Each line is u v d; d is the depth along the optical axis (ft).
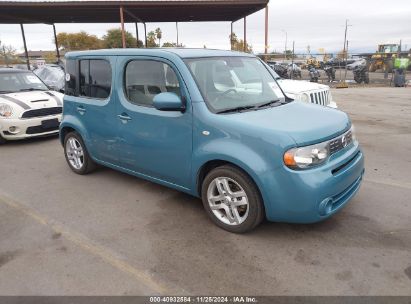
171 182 13.91
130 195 15.71
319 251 10.94
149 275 10.07
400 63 74.13
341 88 66.69
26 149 24.43
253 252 11.01
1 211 14.46
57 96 27.61
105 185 16.99
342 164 11.48
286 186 10.52
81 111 16.99
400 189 15.61
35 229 12.88
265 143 10.72
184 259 10.77
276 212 10.91
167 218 13.46
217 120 11.73
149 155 14.08
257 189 11.30
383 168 18.63
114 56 14.98
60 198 15.62
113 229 12.75
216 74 13.34
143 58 13.85
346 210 13.58
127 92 14.62
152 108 13.67
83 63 16.66
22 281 9.94
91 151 17.20
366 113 36.47
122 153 15.34
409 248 10.98
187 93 12.35
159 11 62.90
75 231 12.67
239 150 11.16
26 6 57.31
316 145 10.80
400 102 44.80
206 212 13.66
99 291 9.46
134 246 11.59
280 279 9.71
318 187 10.47
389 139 25.02
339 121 12.30
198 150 12.27
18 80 28.81
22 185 17.38
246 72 14.58
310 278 9.72
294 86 25.27
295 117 12.01
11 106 24.89
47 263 10.76
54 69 42.24
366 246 11.14
